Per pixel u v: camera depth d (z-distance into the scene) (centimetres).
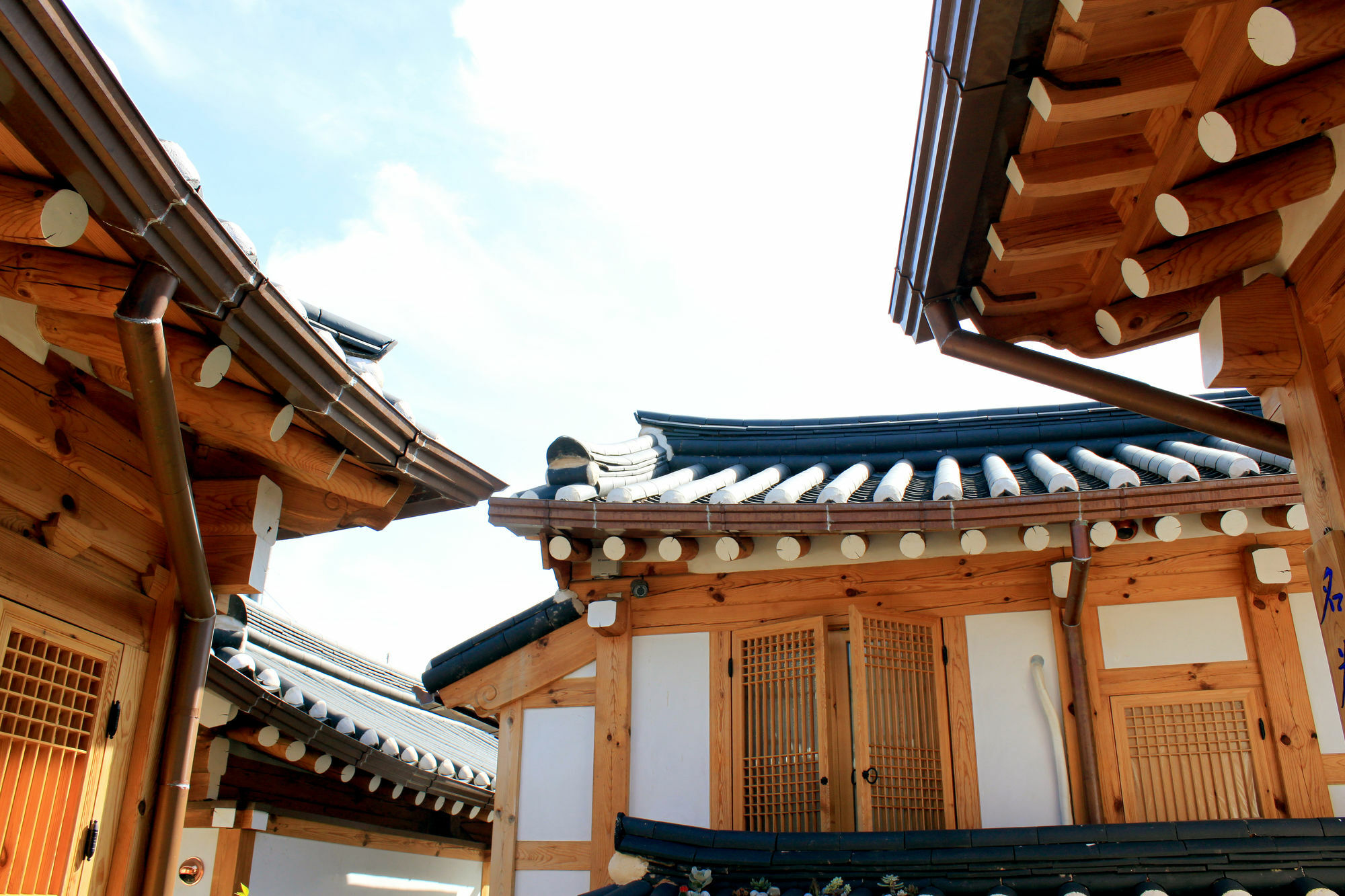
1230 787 580
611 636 689
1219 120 276
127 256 309
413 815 955
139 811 411
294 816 774
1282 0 247
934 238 375
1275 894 470
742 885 537
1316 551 309
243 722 701
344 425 400
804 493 694
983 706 624
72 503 391
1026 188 329
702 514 603
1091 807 580
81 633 393
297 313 350
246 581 444
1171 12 269
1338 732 574
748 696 662
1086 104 294
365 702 1073
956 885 505
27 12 223
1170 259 323
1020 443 850
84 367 400
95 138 254
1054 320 408
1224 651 602
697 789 649
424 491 482
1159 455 659
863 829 587
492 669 714
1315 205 303
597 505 611
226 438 428
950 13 298
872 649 632
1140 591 623
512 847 666
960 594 650
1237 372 321
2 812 360
